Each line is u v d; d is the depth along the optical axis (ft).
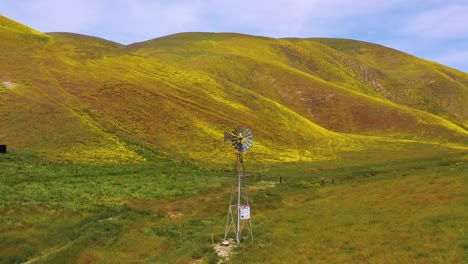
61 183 138.82
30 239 82.99
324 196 134.21
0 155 165.07
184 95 308.19
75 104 240.94
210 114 287.28
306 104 448.24
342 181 176.65
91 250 79.15
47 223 94.79
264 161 231.09
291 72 522.88
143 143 220.64
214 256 73.67
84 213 107.14
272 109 344.28
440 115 611.06
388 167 216.33
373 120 409.90
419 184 130.21
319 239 79.87
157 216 110.22
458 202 99.19
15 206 101.40
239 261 69.72
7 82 249.14
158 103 275.59
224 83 377.09
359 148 299.38
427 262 59.26
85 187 136.67
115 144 207.41
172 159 208.44
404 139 362.12
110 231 91.81
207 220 106.93
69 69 294.66
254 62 542.98
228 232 91.86
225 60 539.29
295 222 99.04
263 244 80.38
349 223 91.56
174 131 247.50
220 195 141.18
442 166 205.98
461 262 57.72
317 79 522.47
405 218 90.02
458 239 68.85
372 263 61.57
